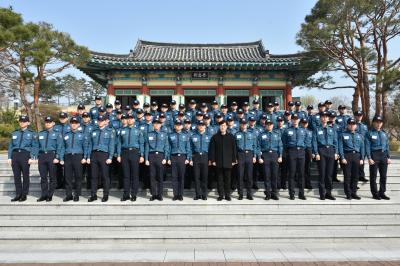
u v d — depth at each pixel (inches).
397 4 708.7
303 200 370.0
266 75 739.4
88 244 291.1
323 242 293.4
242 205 353.7
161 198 371.9
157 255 262.5
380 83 657.0
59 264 244.7
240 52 835.4
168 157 380.8
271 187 384.2
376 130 386.3
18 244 290.5
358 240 294.4
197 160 377.7
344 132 384.8
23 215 330.0
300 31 690.8
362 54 719.7
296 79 800.9
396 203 357.7
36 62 770.8
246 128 393.7
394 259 251.4
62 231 308.8
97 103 480.7
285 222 316.8
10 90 1227.2
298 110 468.1
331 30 667.4
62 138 376.8
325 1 688.4
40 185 407.5
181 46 872.9
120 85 735.7
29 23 760.3
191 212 333.1
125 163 372.2
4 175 426.9
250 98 738.2
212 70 728.3
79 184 368.8
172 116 476.1
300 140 384.5
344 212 337.1
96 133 374.6
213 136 376.8
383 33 742.5
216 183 418.3
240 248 279.7
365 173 446.3
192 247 282.7
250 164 379.6
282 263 244.5
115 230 309.4
